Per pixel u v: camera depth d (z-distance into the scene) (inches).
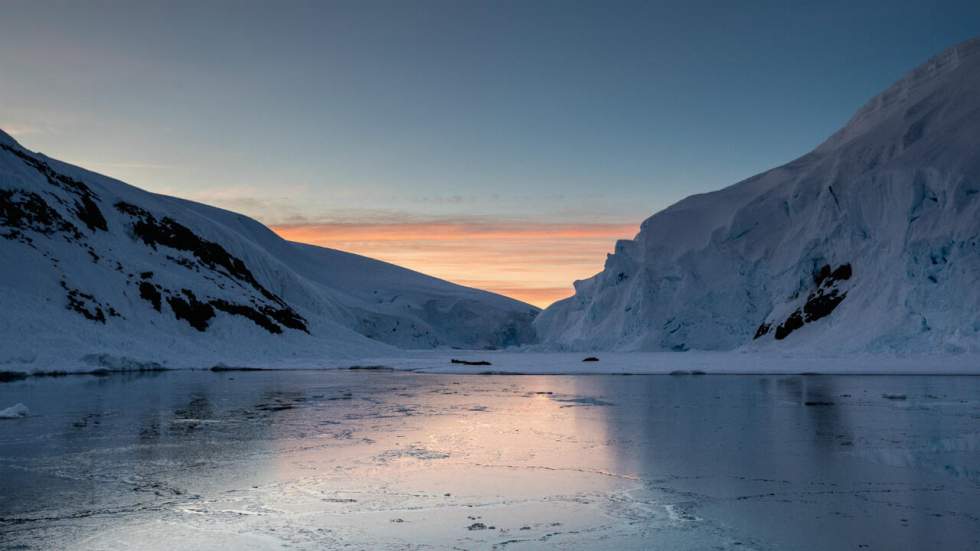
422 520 466.3
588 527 450.3
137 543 420.5
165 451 703.7
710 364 2437.3
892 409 1059.3
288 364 2429.9
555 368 2335.1
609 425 895.1
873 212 2972.4
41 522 461.4
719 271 3636.8
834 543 419.8
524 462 650.8
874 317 2618.1
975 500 517.3
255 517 473.7
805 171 3759.8
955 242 2444.6
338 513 482.6
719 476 592.7
